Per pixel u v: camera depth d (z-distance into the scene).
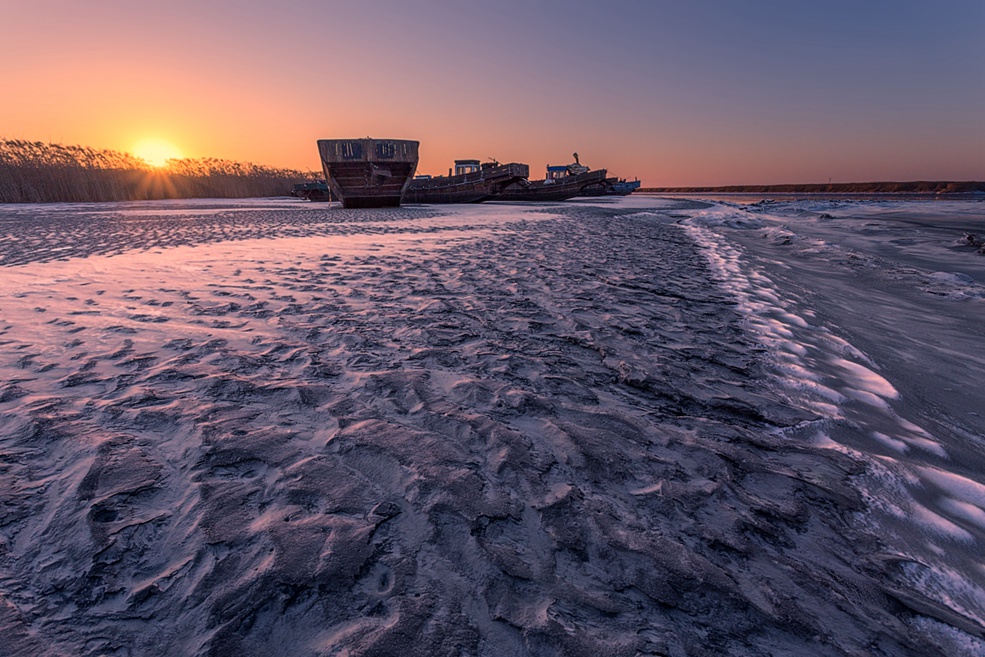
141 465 2.09
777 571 1.72
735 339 4.45
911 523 2.05
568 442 2.44
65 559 1.58
